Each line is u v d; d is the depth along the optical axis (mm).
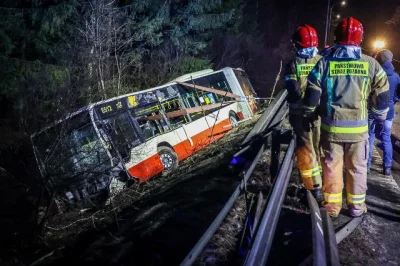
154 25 14492
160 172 8992
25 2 12875
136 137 8695
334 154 3773
